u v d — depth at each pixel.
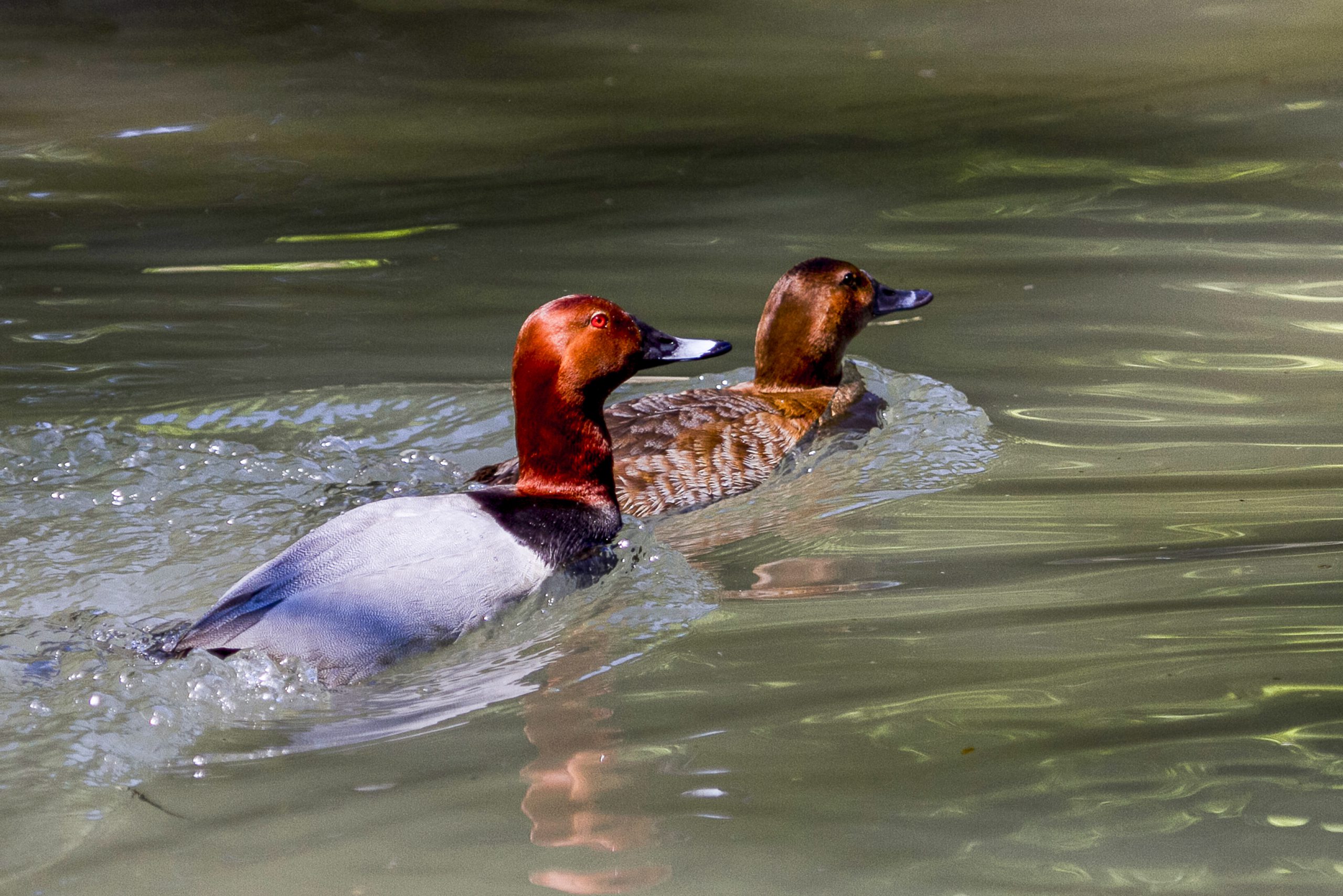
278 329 13.26
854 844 5.79
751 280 14.58
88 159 19.39
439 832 5.95
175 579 8.79
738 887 5.54
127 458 10.44
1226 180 17.55
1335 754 6.38
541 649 7.80
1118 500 9.76
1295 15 26.02
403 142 20.14
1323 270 14.41
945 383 12.12
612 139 20.14
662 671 7.48
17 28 26.95
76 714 6.95
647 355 9.37
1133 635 7.70
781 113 21.22
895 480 10.42
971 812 6.00
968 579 8.60
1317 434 10.77
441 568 7.99
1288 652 7.41
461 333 13.16
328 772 6.48
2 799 6.27
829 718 6.85
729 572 8.92
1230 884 5.48
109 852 5.87
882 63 23.97
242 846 5.89
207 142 20.19
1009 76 22.84
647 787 6.26
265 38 26.59
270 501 9.91
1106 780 6.21
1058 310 13.69
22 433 10.80
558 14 28.23
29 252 15.59
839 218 16.62
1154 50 24.09
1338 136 18.92
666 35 26.36
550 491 9.25
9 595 8.53
